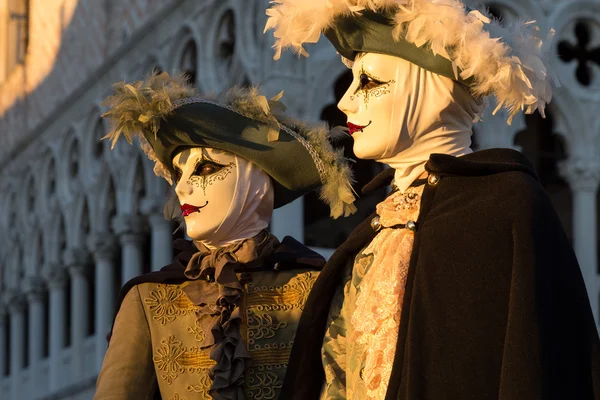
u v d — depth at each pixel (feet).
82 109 77.00
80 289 78.23
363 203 61.05
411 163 14.07
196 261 16.81
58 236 82.07
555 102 57.98
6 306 90.53
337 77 52.39
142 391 16.58
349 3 13.87
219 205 16.57
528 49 13.52
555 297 12.46
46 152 83.10
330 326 14.58
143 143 17.38
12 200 89.97
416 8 13.46
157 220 67.15
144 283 17.07
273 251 17.19
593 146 58.34
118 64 70.95
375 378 13.35
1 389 91.25
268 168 16.63
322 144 16.74
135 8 69.00
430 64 13.61
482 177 13.30
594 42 58.34
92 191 74.74
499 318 12.60
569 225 66.39
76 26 78.69
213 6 59.31
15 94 90.53
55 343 81.46
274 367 16.52
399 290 13.55
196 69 63.26
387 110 13.85
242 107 16.80
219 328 16.40
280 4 14.60
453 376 12.58
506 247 12.76
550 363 12.08
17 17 104.88
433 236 13.21
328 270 14.64
